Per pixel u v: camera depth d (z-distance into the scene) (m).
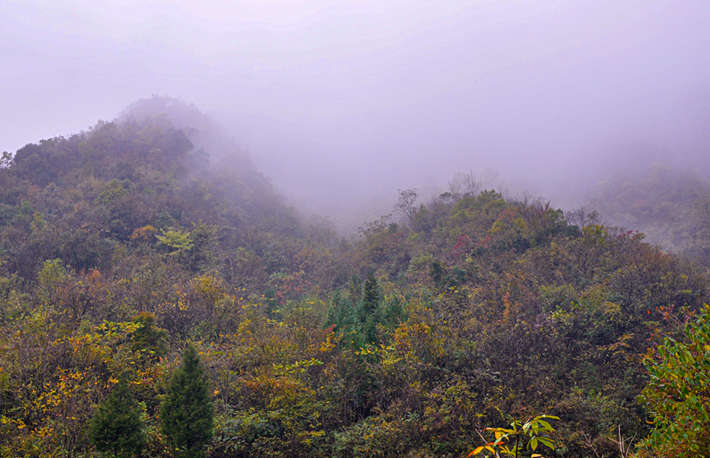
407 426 13.56
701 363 4.64
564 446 12.00
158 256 37.41
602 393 14.90
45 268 25.67
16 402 12.70
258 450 13.06
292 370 14.35
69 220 44.84
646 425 12.71
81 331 15.74
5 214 46.91
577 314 17.66
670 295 18.75
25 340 14.03
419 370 15.02
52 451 10.90
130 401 11.65
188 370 11.66
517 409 13.43
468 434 13.27
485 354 15.97
